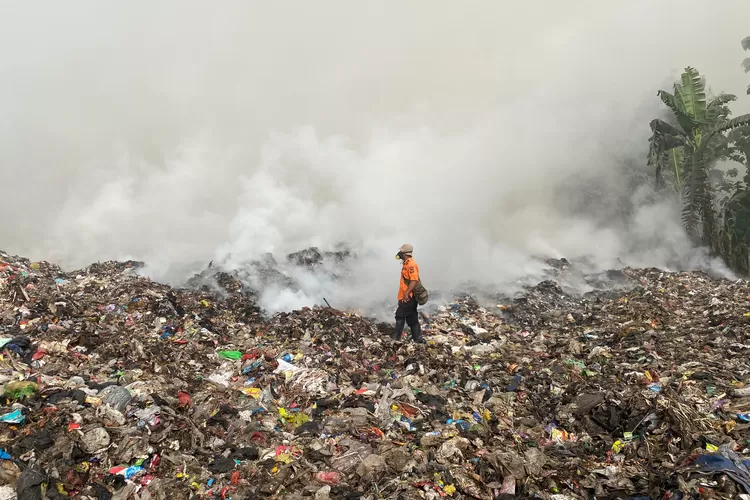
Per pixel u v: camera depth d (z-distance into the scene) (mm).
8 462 3027
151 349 5809
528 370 6309
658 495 3131
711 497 2893
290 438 4109
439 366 6355
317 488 3346
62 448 3260
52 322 5941
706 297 9656
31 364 4676
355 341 7586
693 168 14008
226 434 4059
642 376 5367
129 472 3299
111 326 6430
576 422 4516
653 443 3777
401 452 3807
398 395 5012
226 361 6039
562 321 9438
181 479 3340
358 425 4375
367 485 3436
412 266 7457
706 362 5598
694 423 3873
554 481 3506
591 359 6535
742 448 3506
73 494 3006
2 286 6547
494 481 3521
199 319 7465
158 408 4059
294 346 6949
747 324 6816
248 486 3334
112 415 3803
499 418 4715
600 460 3846
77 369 4789
